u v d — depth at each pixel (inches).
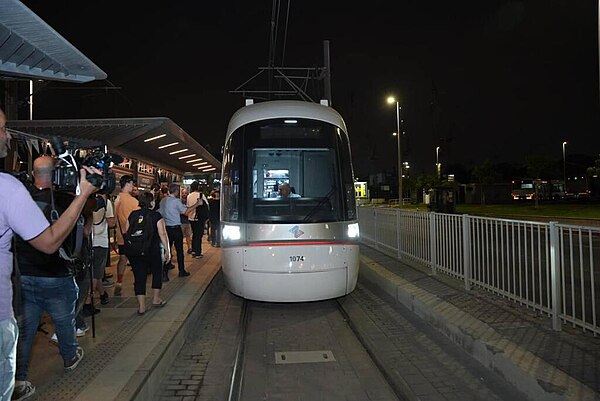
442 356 239.0
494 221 296.5
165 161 771.4
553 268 233.8
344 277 327.6
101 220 287.6
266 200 331.9
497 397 191.8
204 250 580.7
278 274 315.3
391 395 205.8
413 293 318.7
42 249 109.3
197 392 205.3
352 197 348.5
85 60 209.9
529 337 224.2
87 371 190.1
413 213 436.1
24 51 198.1
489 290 310.0
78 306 211.9
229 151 357.4
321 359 250.8
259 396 206.5
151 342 226.4
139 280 276.4
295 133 349.1
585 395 163.6
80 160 158.4
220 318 324.2
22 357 165.9
